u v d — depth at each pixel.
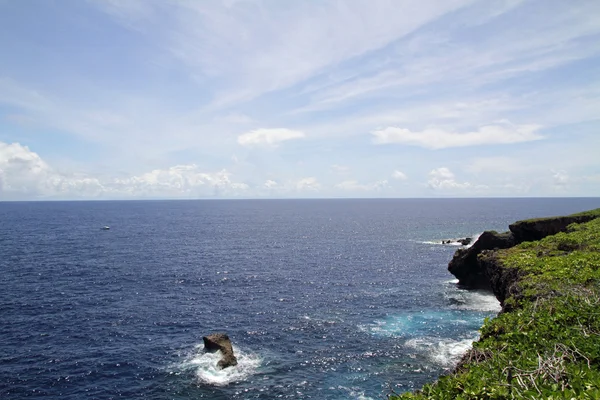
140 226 136.38
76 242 86.62
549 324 9.48
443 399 6.80
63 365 25.91
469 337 30.91
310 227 141.12
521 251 22.42
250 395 22.72
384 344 29.73
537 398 5.67
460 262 46.81
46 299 40.47
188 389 23.30
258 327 33.59
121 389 23.20
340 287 47.91
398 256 72.38
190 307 39.19
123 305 39.34
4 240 86.31
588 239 21.84
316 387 23.59
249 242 93.81
